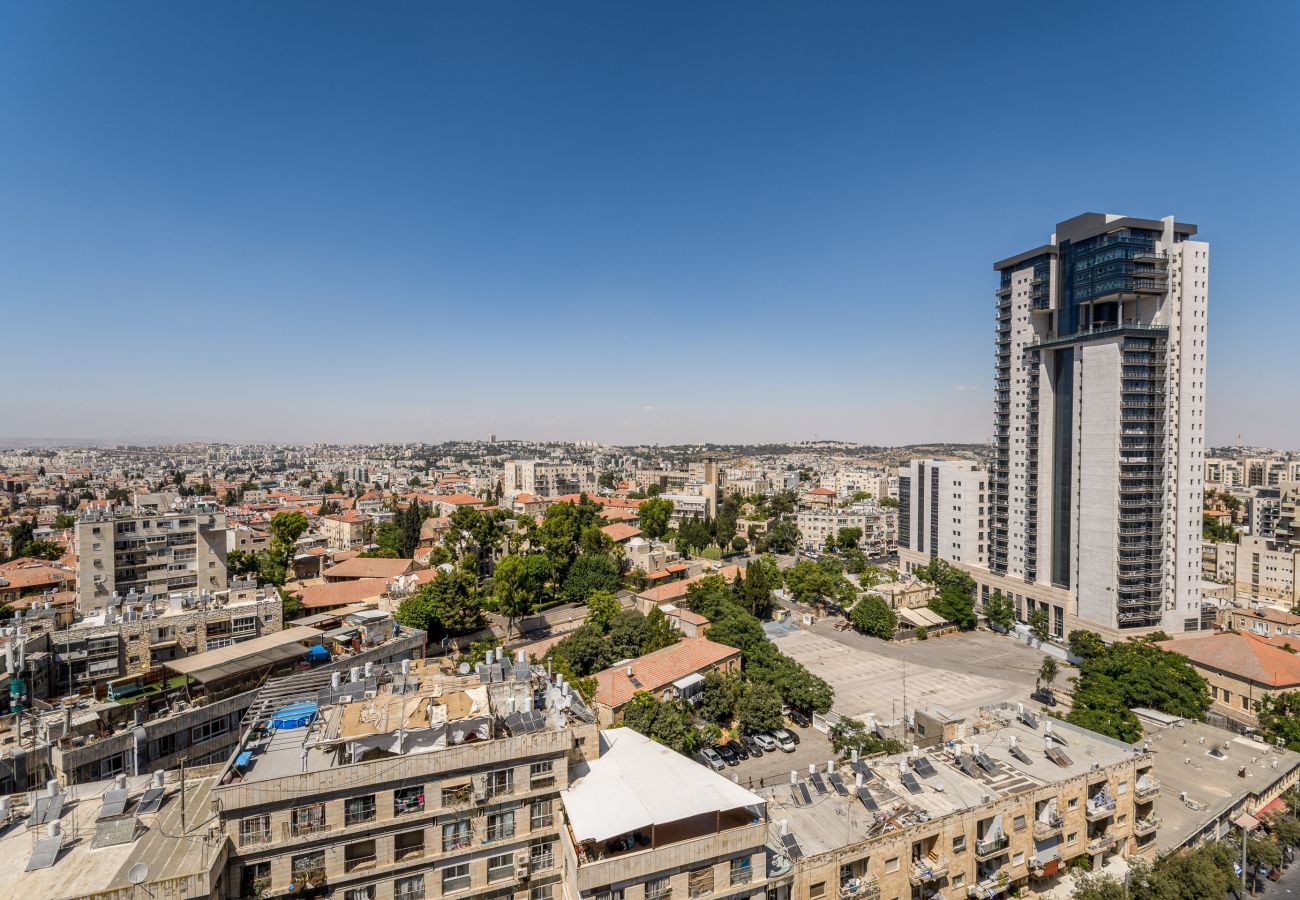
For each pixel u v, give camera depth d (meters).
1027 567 153.88
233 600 90.69
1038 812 56.72
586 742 52.81
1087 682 101.50
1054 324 150.38
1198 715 91.62
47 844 40.19
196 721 68.19
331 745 45.75
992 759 63.16
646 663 99.19
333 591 133.38
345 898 43.44
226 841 40.94
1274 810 67.06
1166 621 132.38
